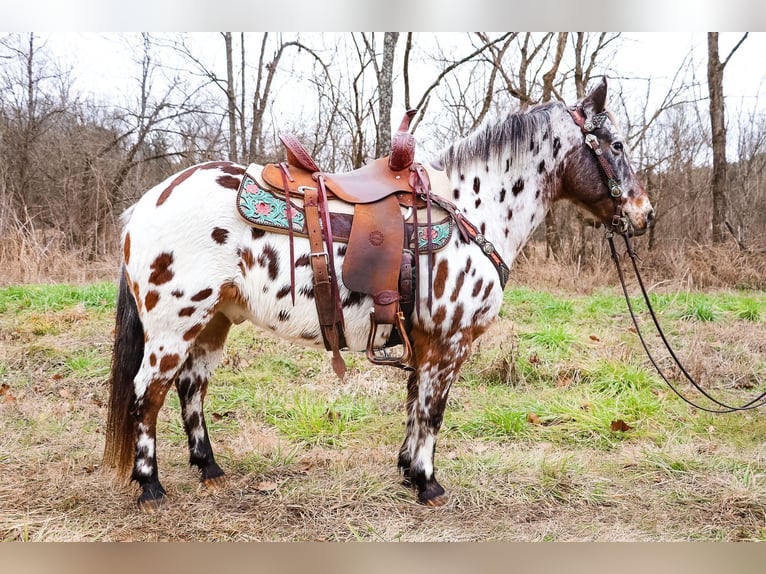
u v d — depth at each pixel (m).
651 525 2.50
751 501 2.67
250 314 2.47
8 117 10.44
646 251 9.45
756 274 8.43
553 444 3.35
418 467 2.63
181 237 2.30
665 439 3.39
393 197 2.43
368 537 2.36
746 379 4.43
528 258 8.81
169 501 2.56
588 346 4.98
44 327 5.08
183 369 2.71
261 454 3.11
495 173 2.65
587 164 2.75
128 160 10.88
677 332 5.50
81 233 9.70
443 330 2.48
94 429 3.41
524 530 2.45
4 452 3.03
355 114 9.78
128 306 2.48
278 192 2.37
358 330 2.43
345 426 3.53
